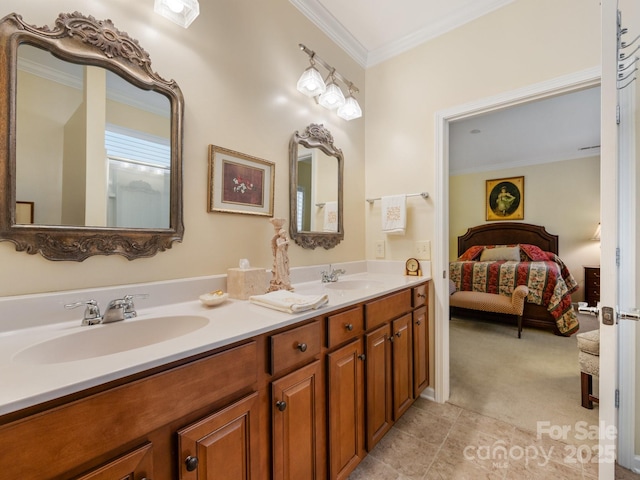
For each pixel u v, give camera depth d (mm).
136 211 1110
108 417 586
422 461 1426
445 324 1993
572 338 3260
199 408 740
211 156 1331
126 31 1086
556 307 3352
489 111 1881
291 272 1709
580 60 1562
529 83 1702
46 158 924
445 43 2008
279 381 951
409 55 2170
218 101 1375
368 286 1830
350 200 2221
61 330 877
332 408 1157
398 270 2176
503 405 1920
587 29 1548
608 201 906
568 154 4711
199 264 1295
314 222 1897
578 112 3270
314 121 1915
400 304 1676
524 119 3438
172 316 1049
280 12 1697
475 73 1886
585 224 4625
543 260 4227
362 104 2367
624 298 1401
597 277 4270
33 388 523
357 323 1319
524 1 1729
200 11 1316
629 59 1395
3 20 851
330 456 1149
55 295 911
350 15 1951
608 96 900
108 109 1052
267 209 1594
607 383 914
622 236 1413
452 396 2037
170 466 686
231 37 1439
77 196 983
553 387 2152
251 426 865
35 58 906
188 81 1265
